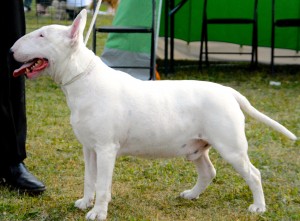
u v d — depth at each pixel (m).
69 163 5.95
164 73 11.48
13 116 4.97
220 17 12.98
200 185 4.87
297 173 5.80
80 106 4.16
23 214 4.47
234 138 4.32
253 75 11.55
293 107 8.95
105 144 4.19
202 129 4.38
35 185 4.94
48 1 11.52
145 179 5.46
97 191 4.27
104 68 4.28
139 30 9.56
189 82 4.45
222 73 11.72
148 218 4.45
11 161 5.03
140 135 4.27
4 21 4.79
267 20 12.77
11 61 4.87
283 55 12.91
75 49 4.11
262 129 7.57
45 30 4.12
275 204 4.81
